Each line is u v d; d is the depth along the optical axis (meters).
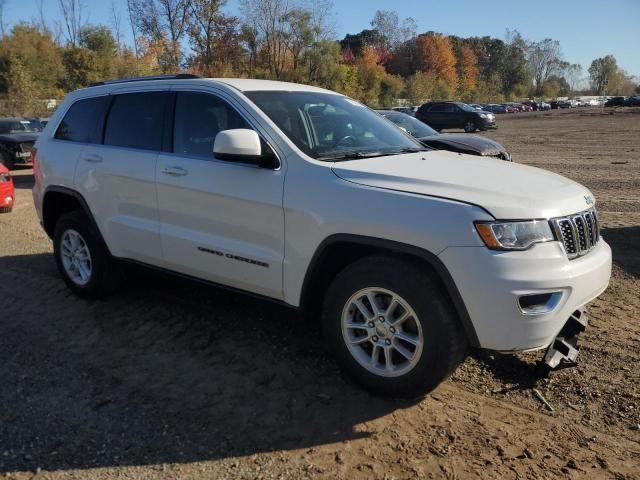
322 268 3.61
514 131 32.28
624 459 2.93
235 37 50.41
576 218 3.31
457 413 3.34
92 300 5.21
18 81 36.88
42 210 5.52
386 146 4.27
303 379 3.75
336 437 3.12
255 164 3.76
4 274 6.01
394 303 3.30
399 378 3.34
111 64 46.56
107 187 4.75
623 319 4.62
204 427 3.23
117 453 3.00
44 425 3.26
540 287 2.99
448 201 3.12
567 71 140.88
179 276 4.48
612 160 16.45
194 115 4.27
